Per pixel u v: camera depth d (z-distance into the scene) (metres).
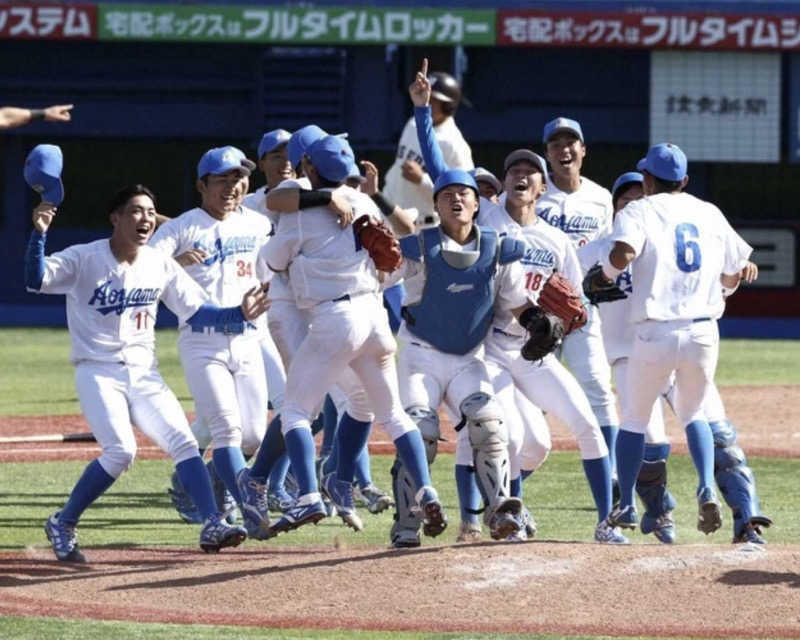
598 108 95.19
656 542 28.16
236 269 27.75
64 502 32.22
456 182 24.84
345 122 94.38
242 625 20.70
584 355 29.80
